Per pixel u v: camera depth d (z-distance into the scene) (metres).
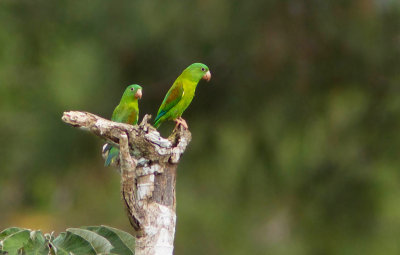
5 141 14.73
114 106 13.86
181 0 13.75
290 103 14.14
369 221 14.59
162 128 13.72
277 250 14.77
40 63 14.80
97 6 13.99
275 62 13.84
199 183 14.95
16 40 14.84
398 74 14.13
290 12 13.69
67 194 15.07
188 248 15.12
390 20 13.84
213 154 14.68
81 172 14.87
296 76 13.91
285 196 14.78
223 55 14.00
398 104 14.37
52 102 14.54
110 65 13.95
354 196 14.57
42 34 14.71
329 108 14.41
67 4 14.52
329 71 13.95
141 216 5.18
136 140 5.13
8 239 5.20
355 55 13.92
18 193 15.16
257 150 14.48
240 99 14.17
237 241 15.00
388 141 14.48
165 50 13.85
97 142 14.56
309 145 14.57
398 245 14.54
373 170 14.56
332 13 13.72
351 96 14.52
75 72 14.38
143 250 5.19
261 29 13.73
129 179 5.07
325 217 14.71
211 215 15.10
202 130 14.57
